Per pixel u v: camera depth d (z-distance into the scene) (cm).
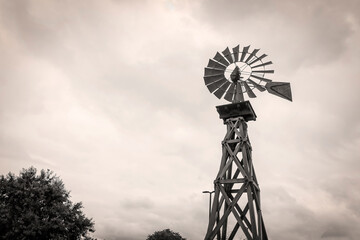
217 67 2009
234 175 1739
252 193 1598
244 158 1664
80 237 2705
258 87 1891
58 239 2414
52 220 2428
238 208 1661
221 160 1725
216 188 1622
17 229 2231
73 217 2669
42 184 2647
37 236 2358
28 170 2741
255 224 1452
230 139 1822
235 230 1591
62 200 2706
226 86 1967
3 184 2500
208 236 1501
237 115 1878
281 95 1817
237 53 1978
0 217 2292
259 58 1936
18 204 2492
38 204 2477
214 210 1568
